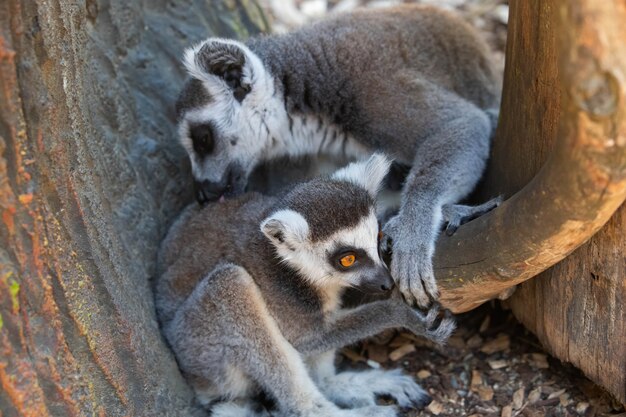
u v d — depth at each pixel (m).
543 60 3.86
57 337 3.39
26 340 3.22
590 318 4.08
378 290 4.54
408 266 4.41
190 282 4.84
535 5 3.84
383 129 5.29
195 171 5.77
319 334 4.75
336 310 4.87
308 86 5.55
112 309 3.83
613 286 3.85
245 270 4.66
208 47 5.63
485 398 4.77
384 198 5.48
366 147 5.47
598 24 2.80
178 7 6.47
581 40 2.85
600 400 4.53
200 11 6.64
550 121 3.94
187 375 4.66
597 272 3.91
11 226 3.16
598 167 3.06
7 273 3.13
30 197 3.24
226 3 7.03
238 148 5.79
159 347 4.50
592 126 2.95
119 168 5.06
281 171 6.05
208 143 5.75
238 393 4.71
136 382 3.95
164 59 6.16
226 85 5.71
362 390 4.88
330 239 4.54
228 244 4.85
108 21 5.52
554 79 3.81
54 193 3.44
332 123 5.55
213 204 5.30
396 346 5.37
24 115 3.23
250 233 4.82
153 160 5.61
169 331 4.70
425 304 4.40
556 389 4.70
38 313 3.31
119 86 5.45
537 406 4.61
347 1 8.88
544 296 4.38
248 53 5.57
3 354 3.11
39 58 3.38
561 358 4.48
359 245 4.55
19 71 3.19
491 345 5.18
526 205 3.53
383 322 4.66
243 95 5.69
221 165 5.75
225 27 6.93
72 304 3.48
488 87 5.95
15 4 3.11
